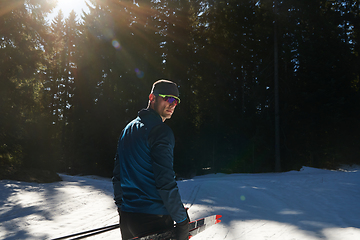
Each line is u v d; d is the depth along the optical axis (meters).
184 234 1.75
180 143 30.47
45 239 4.50
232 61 33.44
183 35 32.34
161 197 1.71
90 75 31.16
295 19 31.59
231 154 32.50
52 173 14.14
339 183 10.69
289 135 32.06
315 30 31.39
